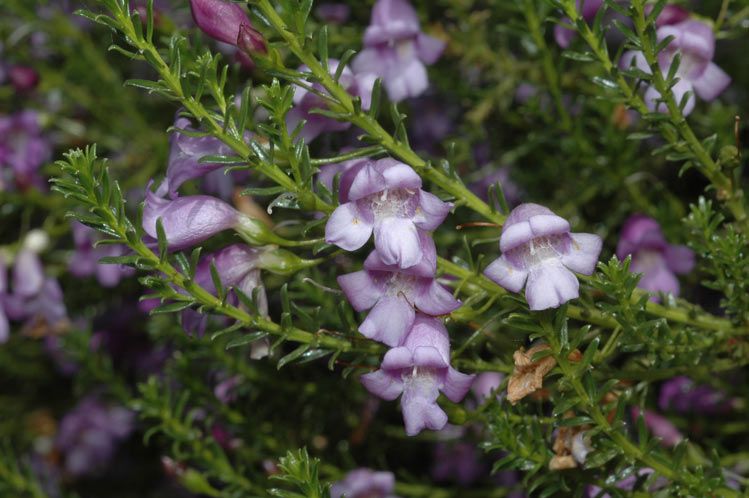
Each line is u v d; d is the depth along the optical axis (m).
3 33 0.46
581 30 0.32
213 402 0.38
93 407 0.51
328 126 0.32
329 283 0.36
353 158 0.32
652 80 0.32
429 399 0.30
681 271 0.37
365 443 0.40
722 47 0.43
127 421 0.51
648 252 0.37
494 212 0.31
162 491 0.52
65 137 0.47
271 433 0.38
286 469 0.31
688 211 0.40
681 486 0.32
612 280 0.30
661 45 0.31
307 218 0.36
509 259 0.30
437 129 0.43
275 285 0.37
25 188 0.45
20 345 0.49
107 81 0.45
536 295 0.29
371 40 0.37
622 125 0.38
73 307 0.47
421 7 0.40
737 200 0.33
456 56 0.41
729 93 0.42
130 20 0.30
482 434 0.35
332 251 0.35
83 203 0.30
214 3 0.31
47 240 0.45
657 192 0.40
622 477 0.31
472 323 0.32
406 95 0.38
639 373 0.33
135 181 0.44
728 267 0.32
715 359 0.33
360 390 0.38
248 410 0.38
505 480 0.41
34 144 0.45
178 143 0.31
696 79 0.34
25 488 0.40
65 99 0.47
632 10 0.31
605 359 0.32
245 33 0.30
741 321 0.32
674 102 0.32
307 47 0.30
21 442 0.52
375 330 0.30
